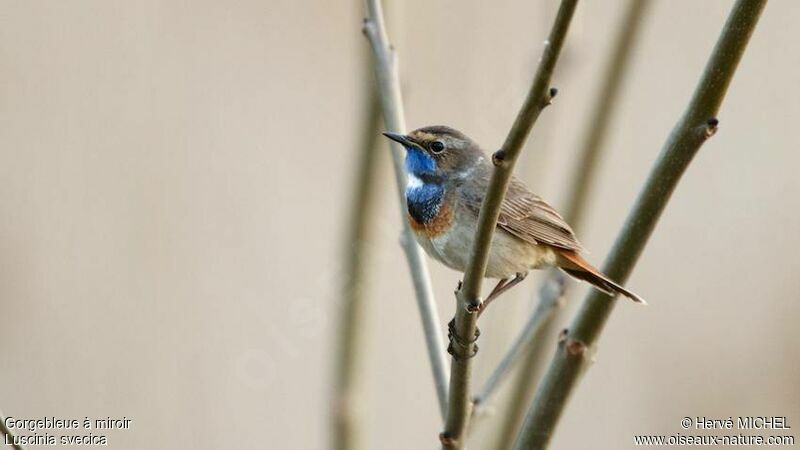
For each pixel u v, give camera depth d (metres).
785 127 14.05
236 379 12.62
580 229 9.55
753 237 13.67
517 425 8.73
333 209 13.99
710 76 7.09
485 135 13.21
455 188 9.52
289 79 14.73
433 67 13.50
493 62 13.54
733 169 14.02
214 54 14.59
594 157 9.50
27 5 14.21
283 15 15.05
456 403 7.14
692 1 14.23
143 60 14.26
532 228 9.41
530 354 8.84
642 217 7.44
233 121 14.27
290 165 14.18
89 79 13.98
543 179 10.06
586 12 12.81
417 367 13.12
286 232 13.70
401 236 8.73
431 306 8.38
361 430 9.36
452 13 13.70
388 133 8.85
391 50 9.09
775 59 14.26
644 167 13.73
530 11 13.75
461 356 7.04
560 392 7.52
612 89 9.44
